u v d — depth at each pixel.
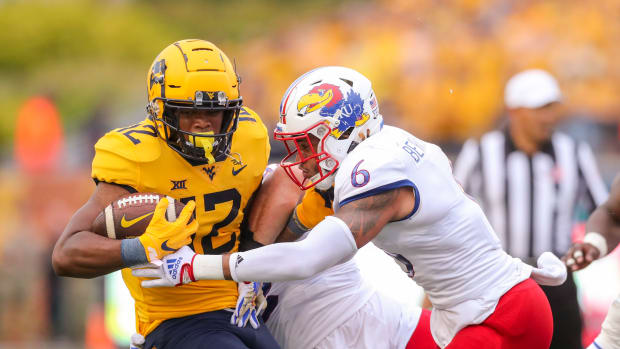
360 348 12.90
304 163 11.84
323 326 12.88
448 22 34.97
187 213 10.90
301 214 12.38
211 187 11.77
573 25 34.31
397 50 34.41
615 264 20.64
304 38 38.12
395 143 11.05
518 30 34.06
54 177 34.72
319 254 10.50
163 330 11.85
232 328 11.77
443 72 33.09
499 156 19.59
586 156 19.45
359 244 10.64
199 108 11.11
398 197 10.82
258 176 12.26
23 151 36.22
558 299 17.33
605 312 20.48
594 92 33.03
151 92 11.42
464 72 32.97
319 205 12.26
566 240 19.34
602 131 32.38
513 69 32.94
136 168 11.28
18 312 29.88
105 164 11.25
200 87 11.12
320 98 11.35
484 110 32.25
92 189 34.09
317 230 10.62
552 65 33.09
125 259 10.63
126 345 23.95
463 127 32.28
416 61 33.59
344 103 11.38
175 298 11.77
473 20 34.75
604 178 27.55
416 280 11.73
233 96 11.45
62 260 10.82
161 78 11.23
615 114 32.56
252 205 12.57
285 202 12.46
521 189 19.41
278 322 13.07
